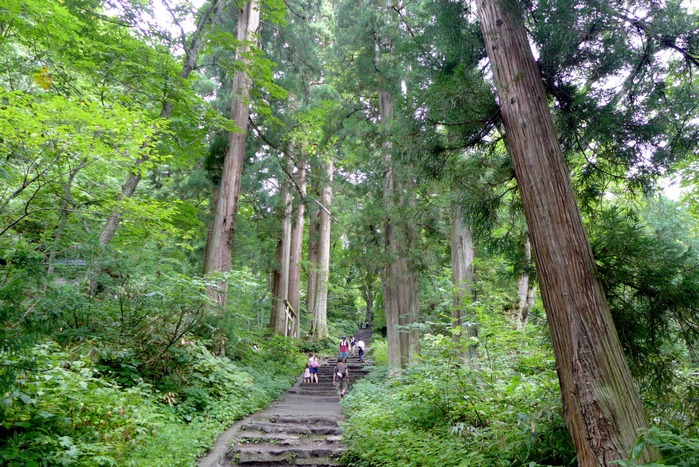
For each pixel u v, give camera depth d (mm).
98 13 8133
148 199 7242
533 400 4129
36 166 5629
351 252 10812
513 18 3748
